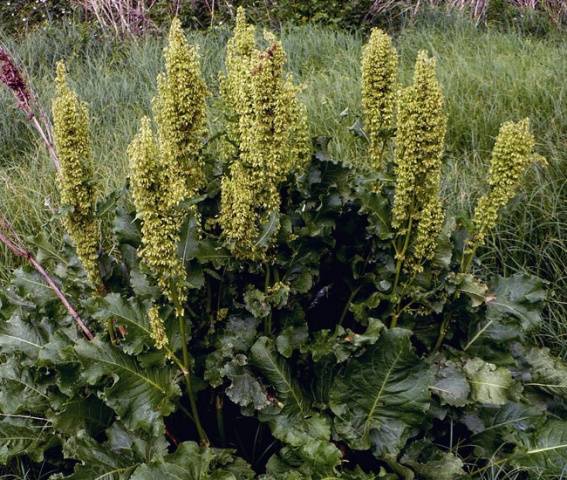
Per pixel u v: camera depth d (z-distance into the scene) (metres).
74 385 2.89
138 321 2.74
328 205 3.05
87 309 2.70
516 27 9.38
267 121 2.65
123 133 6.17
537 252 4.28
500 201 2.89
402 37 8.41
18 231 4.72
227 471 2.60
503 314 3.19
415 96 2.57
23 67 7.54
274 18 9.52
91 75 7.27
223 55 7.69
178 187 2.52
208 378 2.84
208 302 3.10
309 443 2.65
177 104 2.73
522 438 2.93
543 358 3.35
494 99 6.02
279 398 2.85
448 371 2.99
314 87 6.68
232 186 2.74
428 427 2.91
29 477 3.14
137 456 2.79
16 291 3.54
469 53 7.52
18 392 3.20
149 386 2.74
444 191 4.71
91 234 2.89
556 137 5.29
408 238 2.92
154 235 2.42
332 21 9.12
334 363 2.92
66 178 2.71
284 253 3.00
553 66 6.57
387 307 3.12
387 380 2.78
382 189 3.31
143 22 9.35
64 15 10.05
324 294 3.30
